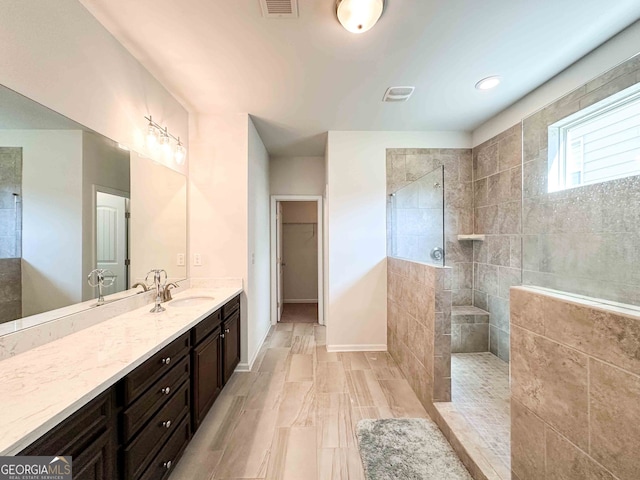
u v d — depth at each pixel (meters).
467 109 2.80
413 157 3.36
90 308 1.60
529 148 1.84
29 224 1.28
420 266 2.30
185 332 1.64
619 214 1.12
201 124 2.79
